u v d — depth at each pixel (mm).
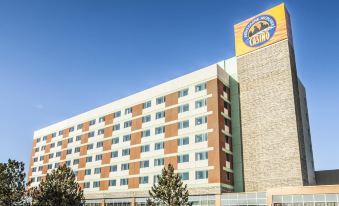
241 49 59938
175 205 40250
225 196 48312
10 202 34344
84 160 77625
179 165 55594
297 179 46281
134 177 63281
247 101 55906
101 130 76062
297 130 48688
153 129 63031
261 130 52469
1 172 34438
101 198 69188
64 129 88438
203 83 57281
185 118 57812
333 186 38594
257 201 45000
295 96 51656
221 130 53094
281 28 55250
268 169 49812
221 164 50812
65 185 40219
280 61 53531
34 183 92500
